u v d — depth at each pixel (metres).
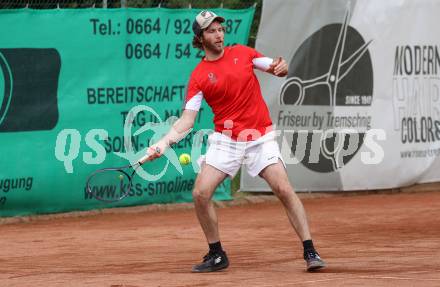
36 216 28.34
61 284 16.03
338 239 22.80
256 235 24.08
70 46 28.47
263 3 31.61
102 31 29.03
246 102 16.81
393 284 15.03
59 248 22.09
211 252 17.36
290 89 32.44
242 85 16.77
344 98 33.78
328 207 31.20
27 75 27.72
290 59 32.38
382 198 34.19
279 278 16.09
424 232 24.14
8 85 27.39
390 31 34.78
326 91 33.31
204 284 15.57
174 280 16.12
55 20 28.17
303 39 32.62
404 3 35.16
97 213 29.39
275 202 32.97
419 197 34.56
